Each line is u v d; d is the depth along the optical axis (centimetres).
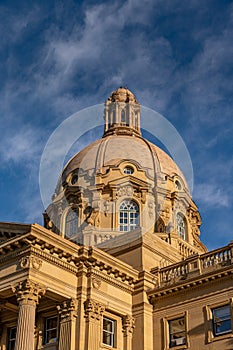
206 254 3981
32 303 3406
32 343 3297
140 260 4322
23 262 3497
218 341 3612
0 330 4028
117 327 3931
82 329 3603
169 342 3900
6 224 3716
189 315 3859
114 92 7769
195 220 6300
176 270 4141
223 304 3703
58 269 3659
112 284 3975
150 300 4106
